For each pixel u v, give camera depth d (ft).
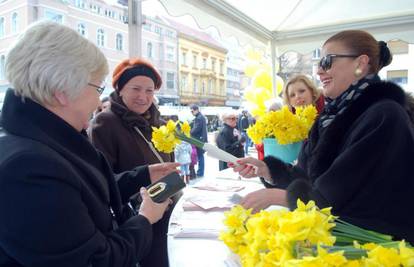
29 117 2.56
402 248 1.44
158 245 5.27
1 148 2.36
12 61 2.57
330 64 3.97
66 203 2.27
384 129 3.03
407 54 29.78
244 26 11.92
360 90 3.67
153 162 5.73
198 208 4.82
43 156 2.30
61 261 2.20
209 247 3.46
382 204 2.98
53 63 2.52
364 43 3.85
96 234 2.48
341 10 12.05
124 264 2.62
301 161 4.88
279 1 10.90
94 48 2.81
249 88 17.54
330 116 4.13
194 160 20.02
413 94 3.94
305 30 13.85
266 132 5.74
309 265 1.28
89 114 2.86
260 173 4.93
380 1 11.27
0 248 2.25
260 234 1.57
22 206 2.14
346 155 3.10
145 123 5.85
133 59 6.17
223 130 14.67
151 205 3.13
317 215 1.57
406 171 2.96
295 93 8.85
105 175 3.26
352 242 1.81
